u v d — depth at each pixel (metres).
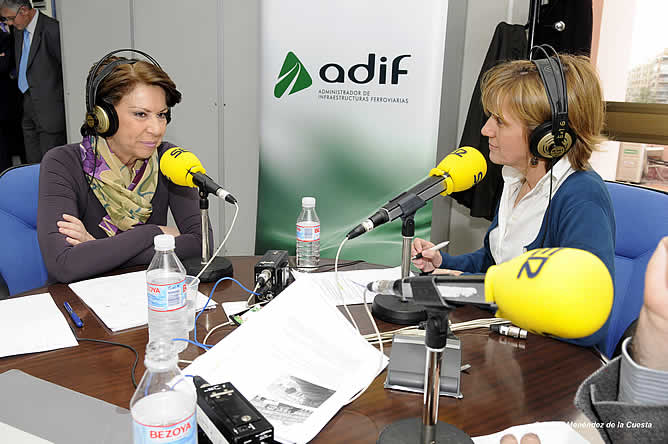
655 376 0.53
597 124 1.29
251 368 0.94
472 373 0.99
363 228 1.13
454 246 3.24
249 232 3.61
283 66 2.74
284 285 1.31
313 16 2.62
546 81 1.23
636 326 0.61
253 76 3.35
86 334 1.11
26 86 3.78
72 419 0.80
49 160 1.66
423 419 0.73
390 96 2.59
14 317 1.17
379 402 0.89
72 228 1.53
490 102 1.35
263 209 2.98
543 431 0.79
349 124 2.69
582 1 2.38
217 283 1.41
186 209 1.79
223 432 0.72
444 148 2.92
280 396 0.88
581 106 1.25
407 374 0.94
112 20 3.53
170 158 1.47
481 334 1.16
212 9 3.31
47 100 3.79
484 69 2.56
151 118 1.63
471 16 2.93
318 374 0.94
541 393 0.92
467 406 0.88
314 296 1.13
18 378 0.92
